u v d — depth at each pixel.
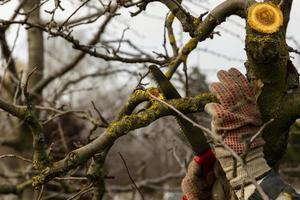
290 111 2.79
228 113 2.52
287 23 2.96
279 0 2.97
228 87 2.58
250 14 2.70
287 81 2.80
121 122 2.82
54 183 5.77
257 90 2.77
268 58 2.67
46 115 6.49
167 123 6.50
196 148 2.72
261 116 2.79
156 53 3.91
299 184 7.11
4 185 6.36
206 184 2.75
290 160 7.04
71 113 4.54
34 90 6.77
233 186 2.49
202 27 3.15
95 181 3.43
